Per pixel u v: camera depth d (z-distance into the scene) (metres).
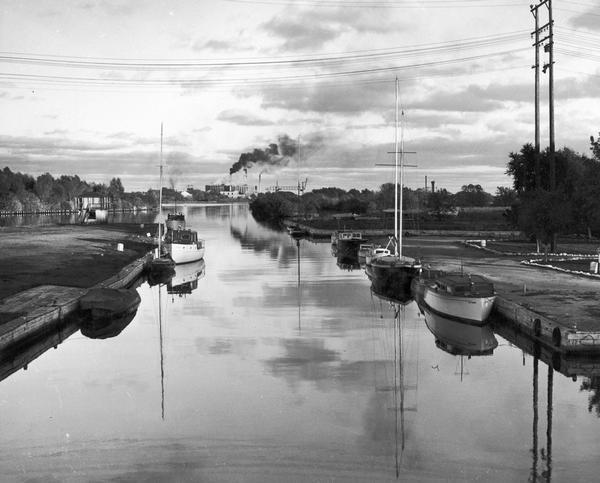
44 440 18.06
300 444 17.67
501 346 30.16
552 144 56.44
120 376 24.67
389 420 19.70
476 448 17.64
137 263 56.09
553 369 25.88
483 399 21.89
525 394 22.47
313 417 19.88
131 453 17.06
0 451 17.28
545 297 34.84
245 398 21.80
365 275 56.69
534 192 61.53
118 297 35.41
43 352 28.81
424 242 80.81
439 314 34.47
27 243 73.94
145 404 21.17
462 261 55.03
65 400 21.73
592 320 28.27
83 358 27.58
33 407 21.02
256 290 47.75
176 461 16.58
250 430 18.75
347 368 25.75
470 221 121.38
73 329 33.78
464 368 25.88
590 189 48.56
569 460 16.78
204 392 22.52
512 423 19.56
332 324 34.78
